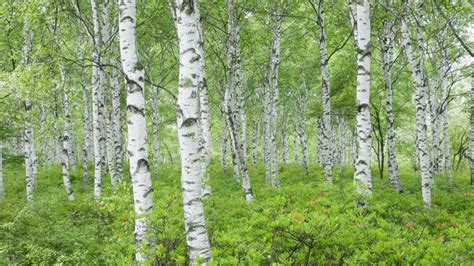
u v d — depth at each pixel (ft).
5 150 63.00
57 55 25.70
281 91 81.87
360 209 16.08
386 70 46.42
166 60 68.33
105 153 74.59
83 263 21.72
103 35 43.68
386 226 15.06
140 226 18.65
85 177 57.88
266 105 63.00
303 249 14.28
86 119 66.49
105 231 26.96
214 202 33.22
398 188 44.11
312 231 13.11
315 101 70.79
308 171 62.44
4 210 39.22
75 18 51.34
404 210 23.00
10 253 23.80
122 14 19.34
